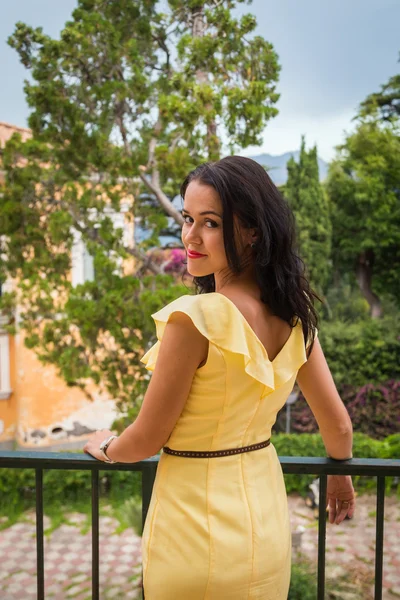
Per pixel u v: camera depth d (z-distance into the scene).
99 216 6.48
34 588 6.05
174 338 1.03
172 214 6.62
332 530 6.80
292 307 1.12
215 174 1.06
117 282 6.04
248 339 1.04
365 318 13.95
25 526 7.57
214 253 1.08
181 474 1.10
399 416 11.92
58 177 6.50
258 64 6.67
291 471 1.41
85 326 5.74
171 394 1.04
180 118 5.89
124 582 6.17
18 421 10.23
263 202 1.07
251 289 1.12
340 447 1.36
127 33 6.61
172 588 1.07
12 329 6.62
